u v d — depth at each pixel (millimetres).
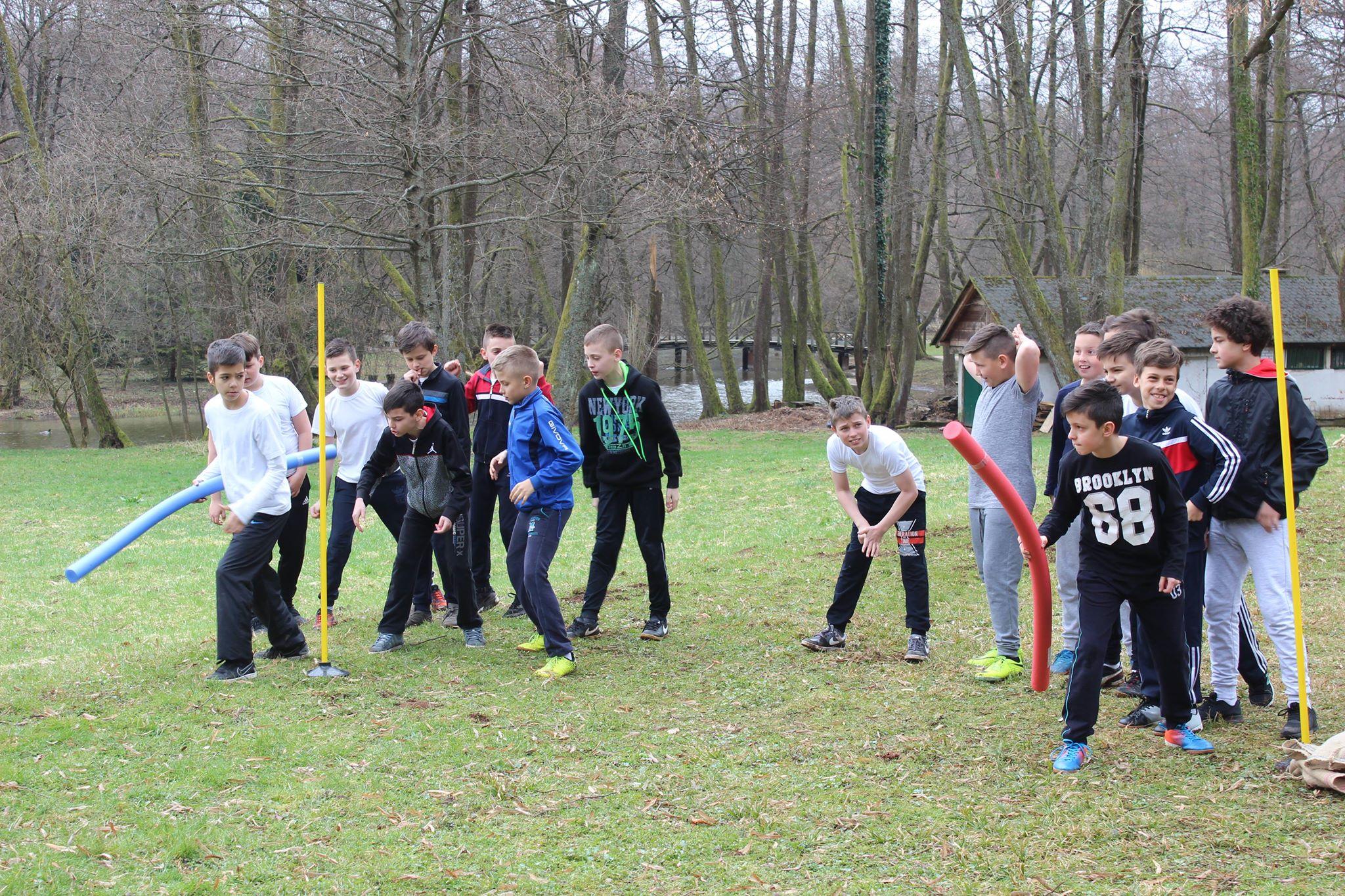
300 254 22016
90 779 4281
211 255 18453
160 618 8250
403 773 4348
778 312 53438
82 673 6035
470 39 17016
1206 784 4059
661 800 4059
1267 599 4605
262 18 16750
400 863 3543
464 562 6324
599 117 17516
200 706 5203
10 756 4539
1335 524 9438
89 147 22391
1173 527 4234
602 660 6062
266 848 3668
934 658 5988
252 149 18531
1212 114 33906
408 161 16875
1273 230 27672
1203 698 5086
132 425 34781
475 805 4016
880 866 3494
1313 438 4551
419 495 6203
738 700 5297
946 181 32062
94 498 16344
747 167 21500
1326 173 29594
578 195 17938
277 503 5828
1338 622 6414
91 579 10031
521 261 31203
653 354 32062
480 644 6383
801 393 35375
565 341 22828
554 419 5840
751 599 7699
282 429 6969
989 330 5574
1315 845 3514
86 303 25828
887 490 6074
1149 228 40906
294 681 5621
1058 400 5465
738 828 3805
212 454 6199
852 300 44812
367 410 7199
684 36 19969
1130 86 21812
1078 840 3627
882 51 27781
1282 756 4316
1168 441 4785
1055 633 6496
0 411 37438
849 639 6453
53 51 29781
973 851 3578
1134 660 5238
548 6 17625
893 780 4219
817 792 4105
